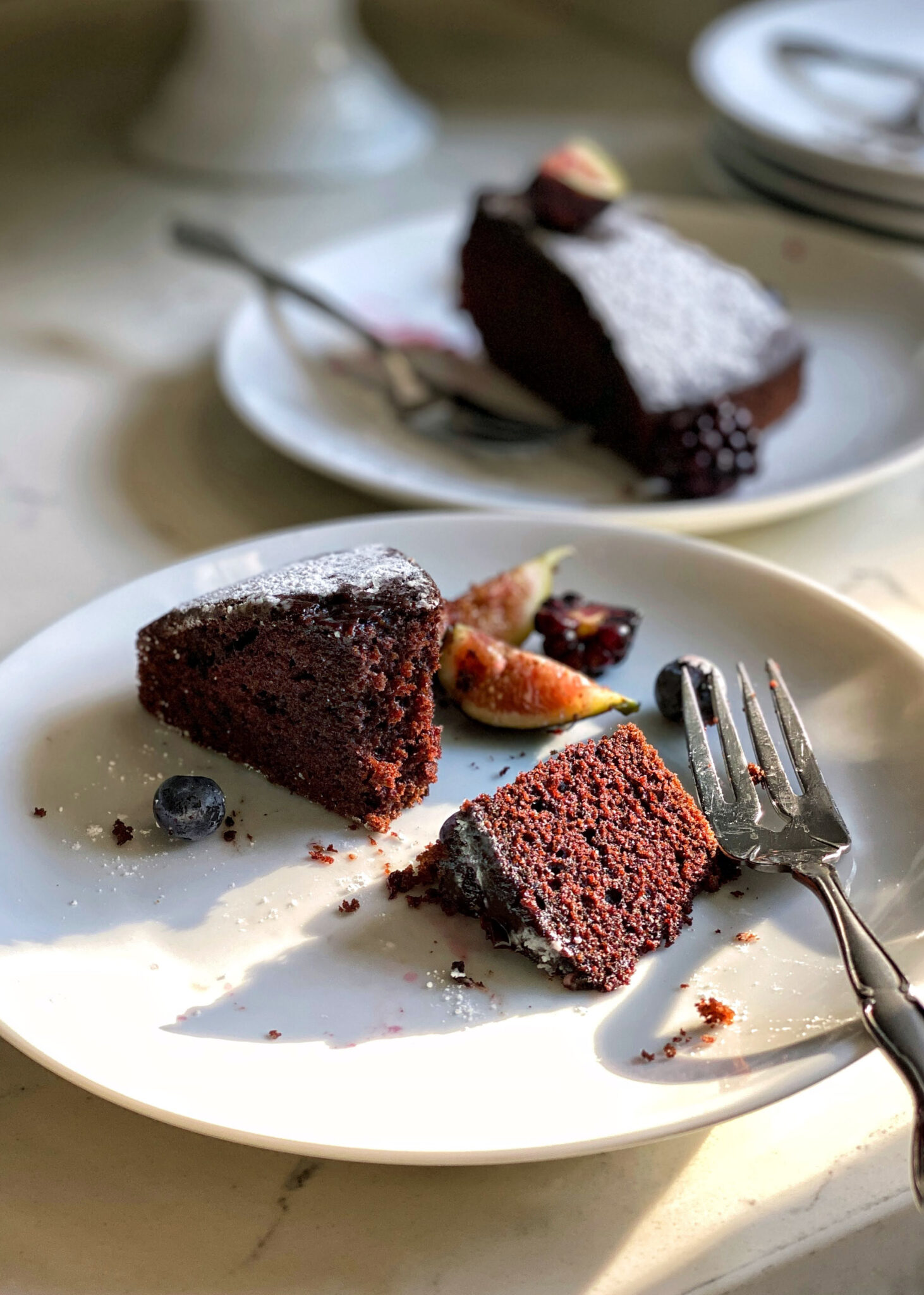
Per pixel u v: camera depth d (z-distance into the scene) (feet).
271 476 1.20
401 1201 0.64
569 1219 0.63
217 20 1.79
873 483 1.08
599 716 0.89
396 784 0.82
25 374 1.36
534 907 0.70
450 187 1.78
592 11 2.34
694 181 1.78
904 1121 0.67
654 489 1.17
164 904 0.75
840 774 0.81
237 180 1.79
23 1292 0.60
